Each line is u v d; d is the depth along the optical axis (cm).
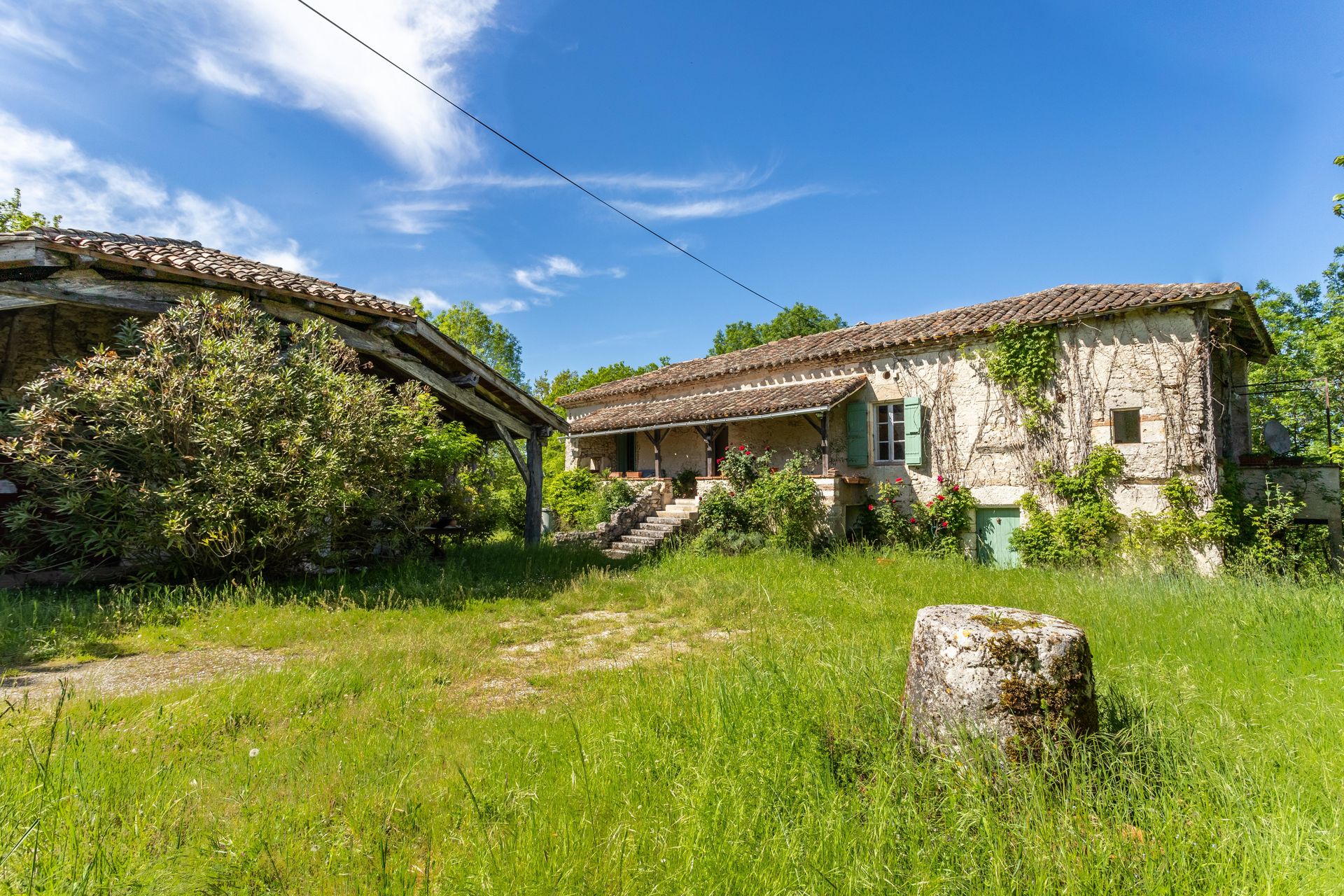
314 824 271
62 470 698
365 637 619
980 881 230
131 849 235
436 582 862
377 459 852
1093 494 1127
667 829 252
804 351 1570
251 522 762
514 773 323
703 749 325
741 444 1672
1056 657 307
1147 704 369
